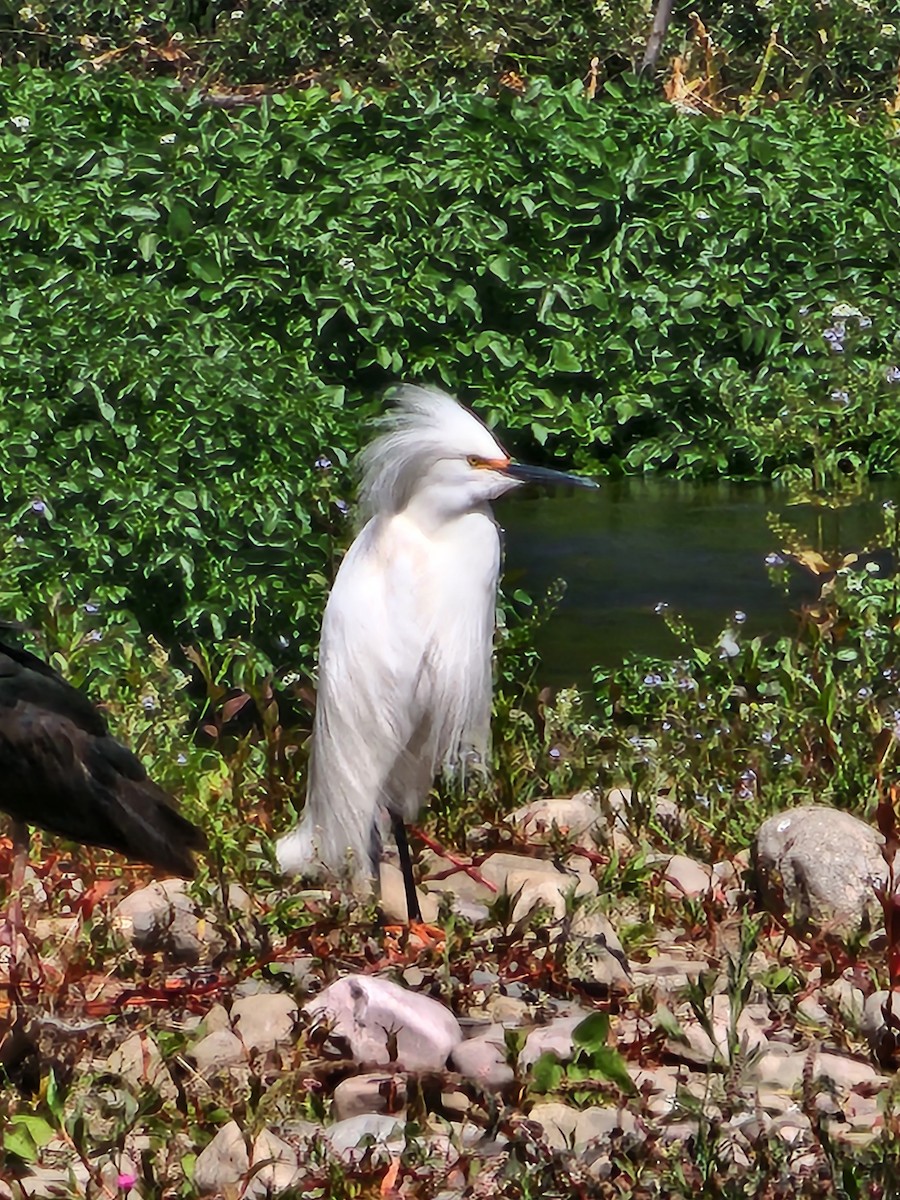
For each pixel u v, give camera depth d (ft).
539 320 80.53
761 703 36.63
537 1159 19.51
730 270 83.71
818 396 59.00
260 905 28.12
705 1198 18.62
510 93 92.38
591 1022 21.88
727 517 69.97
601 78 111.86
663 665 41.88
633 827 31.40
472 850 31.89
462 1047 22.16
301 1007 23.16
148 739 33.73
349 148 86.02
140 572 47.24
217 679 37.32
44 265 70.59
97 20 110.11
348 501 49.47
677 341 81.61
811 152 90.63
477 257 80.53
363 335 77.30
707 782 33.81
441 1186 19.57
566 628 56.54
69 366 53.52
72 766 23.53
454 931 25.81
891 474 71.00
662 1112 21.18
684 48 112.98
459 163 82.84
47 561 45.83
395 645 28.07
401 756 29.01
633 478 77.10
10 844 30.30
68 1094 22.11
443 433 28.17
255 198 79.41
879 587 40.27
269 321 77.10
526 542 66.74
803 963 26.03
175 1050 22.41
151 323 63.26
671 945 27.43
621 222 84.58
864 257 85.71
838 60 115.96
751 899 28.32
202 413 51.55
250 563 48.19
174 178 79.10
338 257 78.18
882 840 28.04
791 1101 21.75
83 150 80.79
